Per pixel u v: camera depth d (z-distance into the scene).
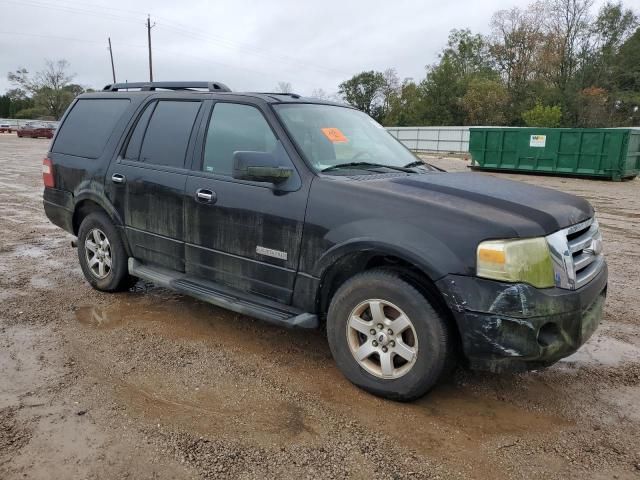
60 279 5.53
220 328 4.32
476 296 2.84
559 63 54.84
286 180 3.56
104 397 3.18
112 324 4.34
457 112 53.53
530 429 2.98
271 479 2.49
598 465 2.67
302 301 3.53
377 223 3.13
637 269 6.62
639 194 15.04
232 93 4.14
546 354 2.88
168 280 4.30
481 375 3.63
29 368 3.53
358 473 2.55
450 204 3.06
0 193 11.93
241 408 3.11
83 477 2.47
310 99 4.31
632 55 55.06
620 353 4.07
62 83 88.94
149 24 52.00
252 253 3.72
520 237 2.83
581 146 18.81
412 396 3.12
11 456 2.60
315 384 3.42
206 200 3.94
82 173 5.01
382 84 75.69
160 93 4.65
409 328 3.07
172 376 3.48
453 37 62.09
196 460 2.61
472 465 2.64
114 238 4.81
